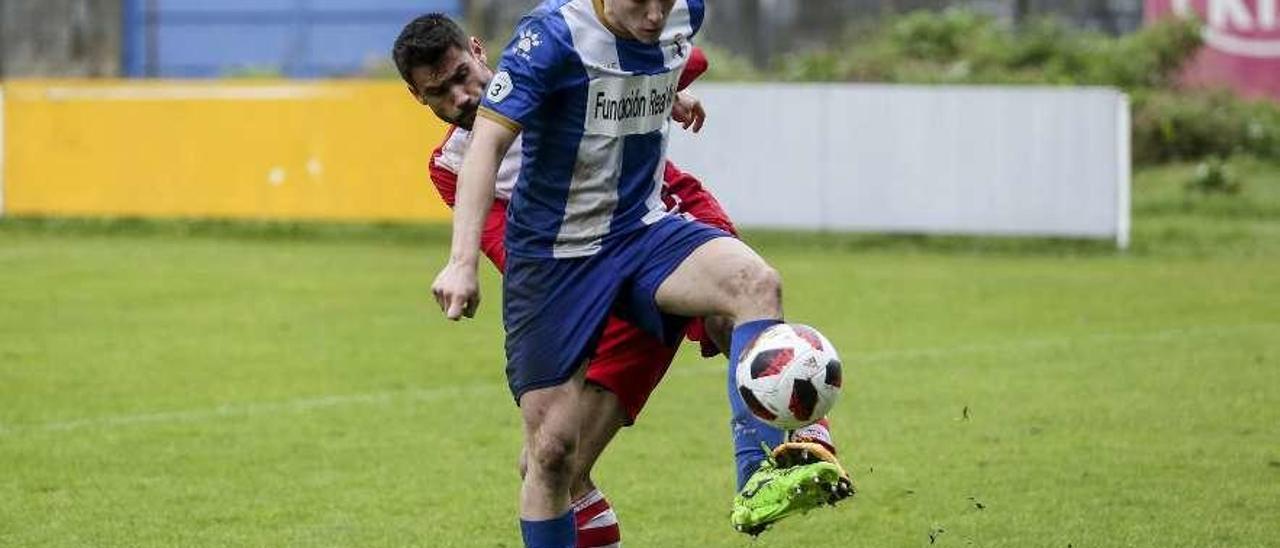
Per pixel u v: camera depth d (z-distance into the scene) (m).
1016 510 14.52
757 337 9.93
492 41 53.62
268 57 61.00
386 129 37.72
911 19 55.75
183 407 19.67
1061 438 17.56
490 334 25.52
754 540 13.68
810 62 52.00
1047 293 30.17
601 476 16.05
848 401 19.86
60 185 39.06
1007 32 55.66
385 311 27.88
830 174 36.84
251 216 38.44
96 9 61.88
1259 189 45.94
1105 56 52.56
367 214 37.94
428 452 17.22
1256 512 14.32
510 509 14.83
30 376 21.69
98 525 14.20
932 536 12.52
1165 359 22.73
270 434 18.11
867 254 36.53
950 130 36.47
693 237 10.40
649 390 11.53
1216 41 53.28
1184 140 49.28
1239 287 31.02
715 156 37.22
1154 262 35.25
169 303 28.64
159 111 38.53
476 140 10.04
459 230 9.83
